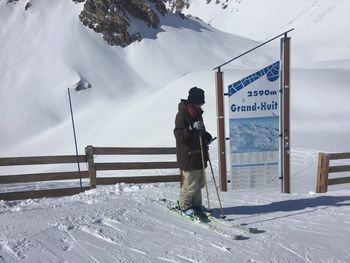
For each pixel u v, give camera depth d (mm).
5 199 9188
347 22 170625
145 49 117375
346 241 5785
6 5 126750
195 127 6215
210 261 5055
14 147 77375
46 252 5172
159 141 39844
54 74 100688
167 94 52969
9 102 91688
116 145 42969
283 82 9266
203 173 6543
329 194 9266
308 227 6375
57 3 125938
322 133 35406
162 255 5199
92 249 5324
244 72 54969
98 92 96938
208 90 50125
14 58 107438
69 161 9766
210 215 6582
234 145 9258
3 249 5188
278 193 9391
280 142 9383
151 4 137875
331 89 51000
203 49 126625
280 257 5207
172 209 6930
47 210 6949
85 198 8141
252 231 6047
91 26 118500
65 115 89375
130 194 8492
